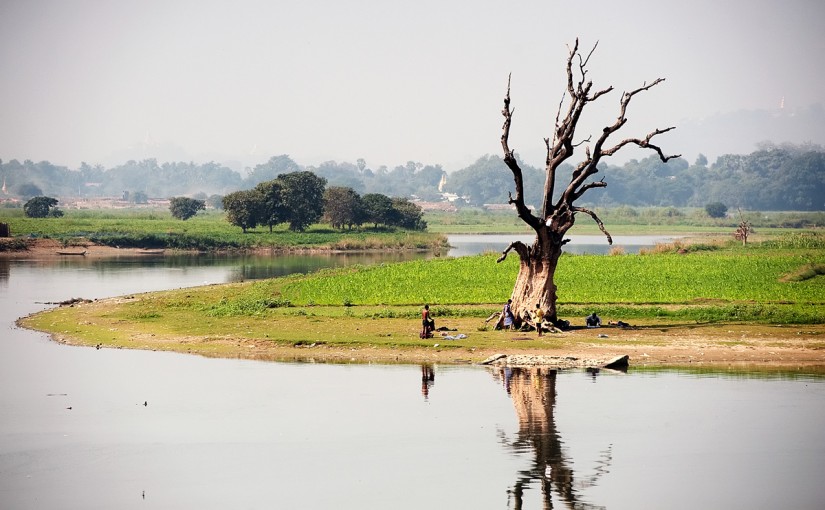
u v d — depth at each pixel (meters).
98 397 42.62
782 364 48.44
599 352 50.69
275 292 76.94
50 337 59.56
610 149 56.22
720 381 44.75
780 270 89.06
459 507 29.30
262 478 32.03
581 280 81.44
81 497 30.33
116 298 80.94
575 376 46.19
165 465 33.38
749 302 68.69
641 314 62.81
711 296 71.50
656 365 48.38
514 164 54.19
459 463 33.34
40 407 40.94
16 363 50.28
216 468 33.09
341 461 33.69
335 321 61.59
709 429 37.06
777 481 31.39
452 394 42.69
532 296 57.66
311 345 53.84
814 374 46.06
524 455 34.19
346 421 38.59
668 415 38.94
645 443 35.31
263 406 40.97
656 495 30.20
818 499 29.72
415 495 30.36
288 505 29.61
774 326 58.47
